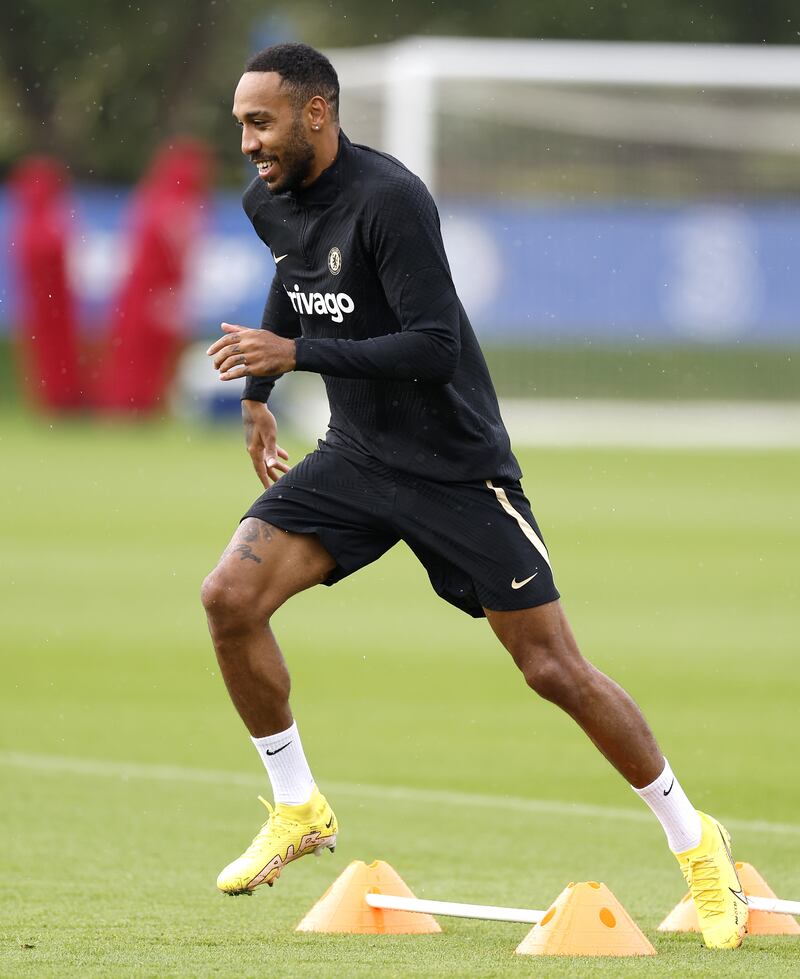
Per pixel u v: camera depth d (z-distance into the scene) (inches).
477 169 3506.4
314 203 688.4
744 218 3508.9
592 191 3503.9
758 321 3518.7
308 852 709.9
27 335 4116.6
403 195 665.6
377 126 3580.2
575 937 649.0
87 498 2716.5
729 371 3540.8
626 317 3518.7
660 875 848.9
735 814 1003.9
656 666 1510.8
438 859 887.1
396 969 618.2
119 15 5551.2
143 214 3949.3
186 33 5561.0
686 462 3324.3
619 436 3543.3
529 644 687.7
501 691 1419.8
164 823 957.2
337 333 705.0
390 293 669.9
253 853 701.3
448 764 1151.0
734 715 1307.8
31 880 807.1
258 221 717.3
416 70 3469.5
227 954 648.4
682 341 3528.5
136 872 831.1
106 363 4106.8
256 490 2837.1
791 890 808.9
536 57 3491.6
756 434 3550.7
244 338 652.7
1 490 2807.6
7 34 5516.7
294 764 703.7
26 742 1213.1
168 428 3914.9
